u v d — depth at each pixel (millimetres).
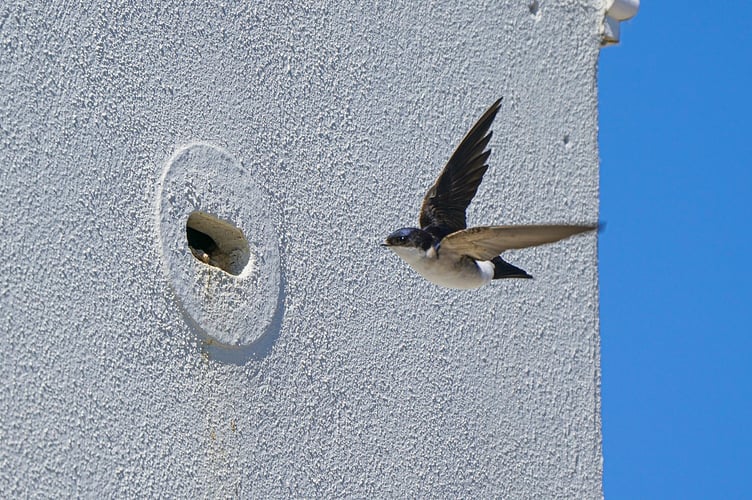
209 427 7965
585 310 10359
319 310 8734
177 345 7938
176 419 7820
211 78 8477
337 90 9180
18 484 7082
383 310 9094
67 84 7777
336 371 8734
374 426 8852
